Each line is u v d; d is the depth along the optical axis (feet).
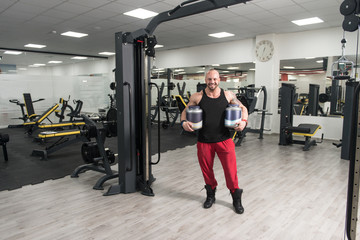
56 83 32.50
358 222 7.43
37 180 10.93
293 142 17.74
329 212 8.10
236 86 30.91
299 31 21.52
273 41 22.29
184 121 7.66
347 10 4.92
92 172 12.08
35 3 14.98
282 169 12.48
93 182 10.75
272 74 22.62
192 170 12.30
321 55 20.62
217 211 8.14
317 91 21.11
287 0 14.32
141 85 9.30
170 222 7.47
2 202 8.79
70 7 15.75
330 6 15.24
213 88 7.39
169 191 9.76
